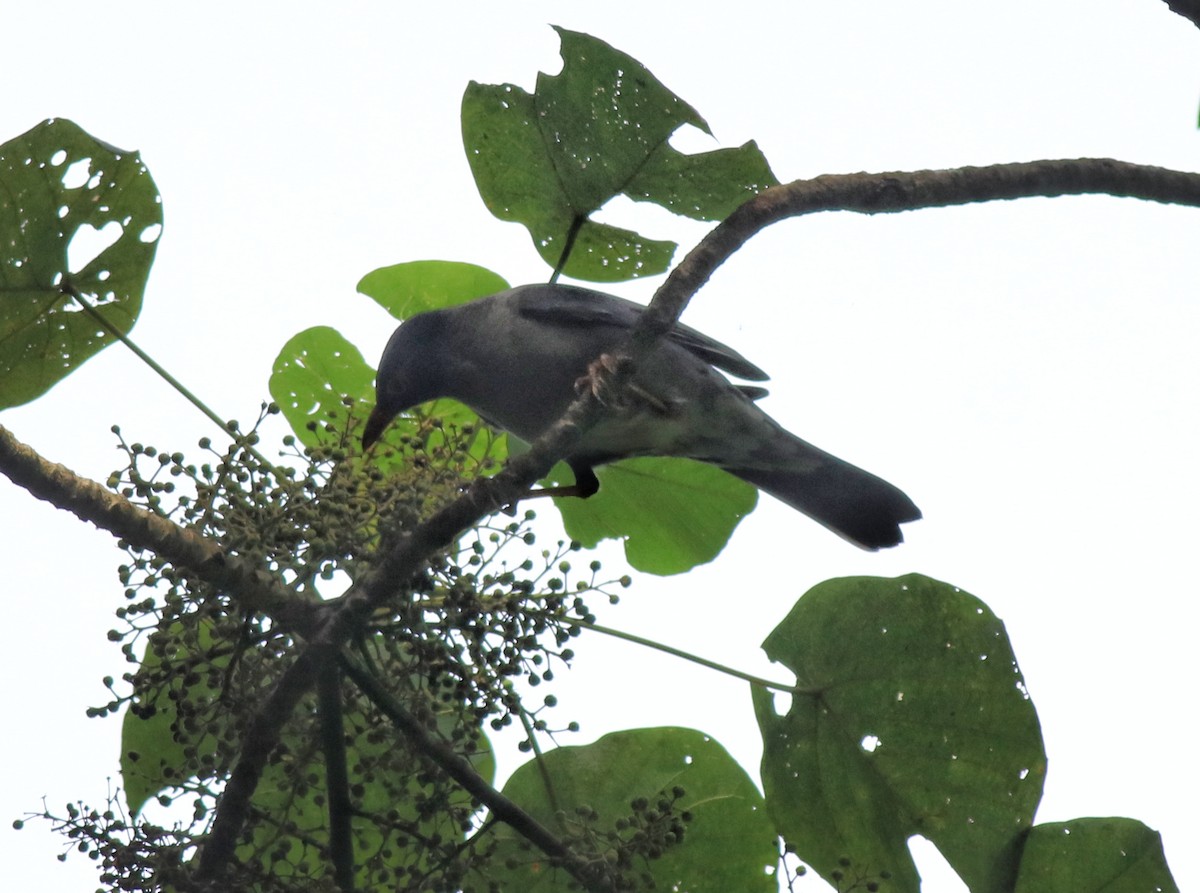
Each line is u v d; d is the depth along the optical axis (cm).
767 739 852
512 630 705
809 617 859
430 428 869
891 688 855
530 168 974
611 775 853
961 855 840
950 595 853
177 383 838
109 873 667
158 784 809
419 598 711
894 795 854
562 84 941
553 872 805
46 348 912
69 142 857
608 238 1004
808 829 856
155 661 769
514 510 787
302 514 707
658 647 832
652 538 1116
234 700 705
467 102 945
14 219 870
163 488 697
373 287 1080
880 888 842
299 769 728
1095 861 836
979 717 849
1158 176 834
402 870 712
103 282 904
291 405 1034
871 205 790
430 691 739
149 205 892
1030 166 818
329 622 690
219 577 670
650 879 739
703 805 857
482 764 857
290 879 702
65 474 641
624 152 964
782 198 763
